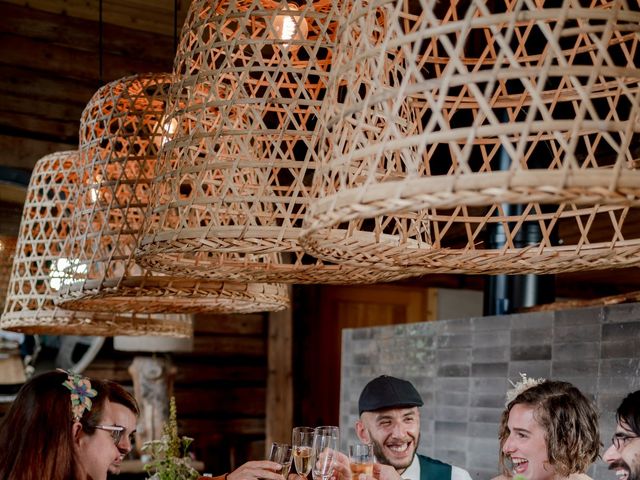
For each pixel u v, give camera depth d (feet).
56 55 15.80
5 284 16.07
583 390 8.90
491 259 4.84
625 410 6.66
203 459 18.99
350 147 3.68
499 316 10.37
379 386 9.32
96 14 15.84
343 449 13.79
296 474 8.35
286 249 4.74
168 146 5.11
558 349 9.32
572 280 22.86
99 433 7.27
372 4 3.54
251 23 5.61
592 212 4.72
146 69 16.28
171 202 4.91
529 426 7.47
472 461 10.75
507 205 10.59
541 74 2.94
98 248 6.99
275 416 19.80
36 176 9.14
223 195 4.73
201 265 5.65
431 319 23.76
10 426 6.79
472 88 3.02
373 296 22.93
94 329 9.77
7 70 15.60
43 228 8.74
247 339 19.86
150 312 8.23
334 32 5.39
